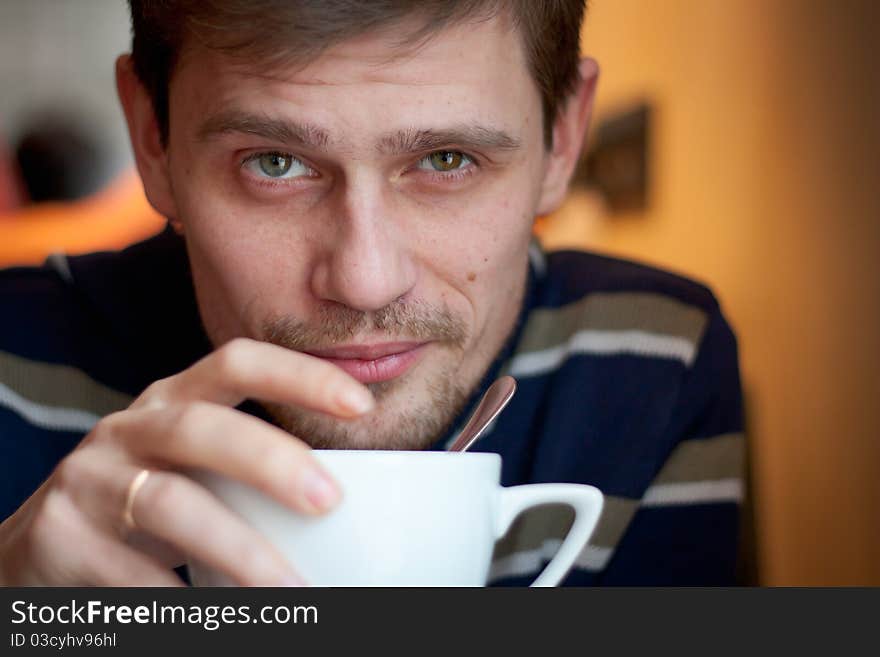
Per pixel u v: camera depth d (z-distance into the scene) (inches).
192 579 23.8
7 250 123.0
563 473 44.8
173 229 46.7
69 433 43.9
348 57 30.6
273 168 33.9
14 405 42.7
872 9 68.9
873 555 69.9
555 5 37.2
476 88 32.3
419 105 31.3
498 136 33.6
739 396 49.0
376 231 32.8
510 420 46.0
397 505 21.2
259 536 21.3
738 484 47.7
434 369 35.9
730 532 46.7
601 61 119.4
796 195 80.0
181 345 44.6
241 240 34.3
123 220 125.9
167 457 22.1
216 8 31.2
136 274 45.8
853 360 72.0
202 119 33.5
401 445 35.6
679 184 101.4
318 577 21.3
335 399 21.8
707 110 95.2
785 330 82.4
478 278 35.7
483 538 23.0
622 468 45.1
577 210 121.0
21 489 41.7
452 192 34.3
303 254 33.9
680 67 99.7
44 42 126.1
